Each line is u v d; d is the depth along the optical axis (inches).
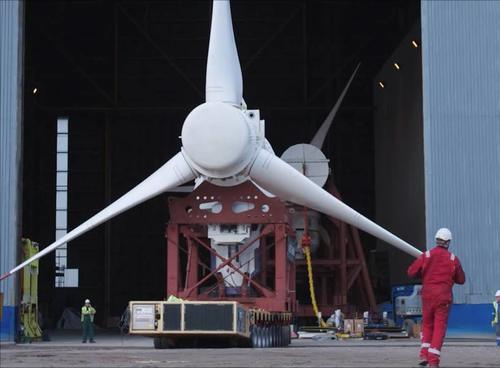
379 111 2331.4
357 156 2384.4
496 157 1337.4
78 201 2361.0
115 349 1007.6
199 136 1101.7
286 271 1169.4
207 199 1165.7
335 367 565.0
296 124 2369.6
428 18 1355.8
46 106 2357.3
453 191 1331.2
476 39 1353.3
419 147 1961.1
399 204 2145.7
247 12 2320.4
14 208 1277.1
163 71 2361.0
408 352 885.2
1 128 1290.6
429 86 1344.7
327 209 1167.6
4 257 1270.9
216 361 652.1
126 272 2357.3
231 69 1136.2
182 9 2325.3
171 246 1165.7
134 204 1137.4
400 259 2167.8
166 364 606.9
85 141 2369.6
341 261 1883.6
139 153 2375.7
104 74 2363.4
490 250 1322.6
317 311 1683.1
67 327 2282.2
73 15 2311.8
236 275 1173.1
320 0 2308.1
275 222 1155.3
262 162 1133.1
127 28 2345.0
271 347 1094.4
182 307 919.0
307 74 2340.1
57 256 2359.7
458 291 1315.2
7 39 1304.1
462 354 815.1
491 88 1347.2
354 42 2357.3
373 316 1877.5
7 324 1263.5
